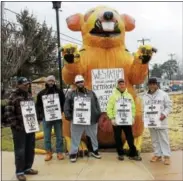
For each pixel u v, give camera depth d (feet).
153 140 16.35
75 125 16.49
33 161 15.46
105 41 17.81
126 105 16.43
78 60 16.70
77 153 17.16
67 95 16.57
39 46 64.13
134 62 17.22
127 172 14.82
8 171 15.47
